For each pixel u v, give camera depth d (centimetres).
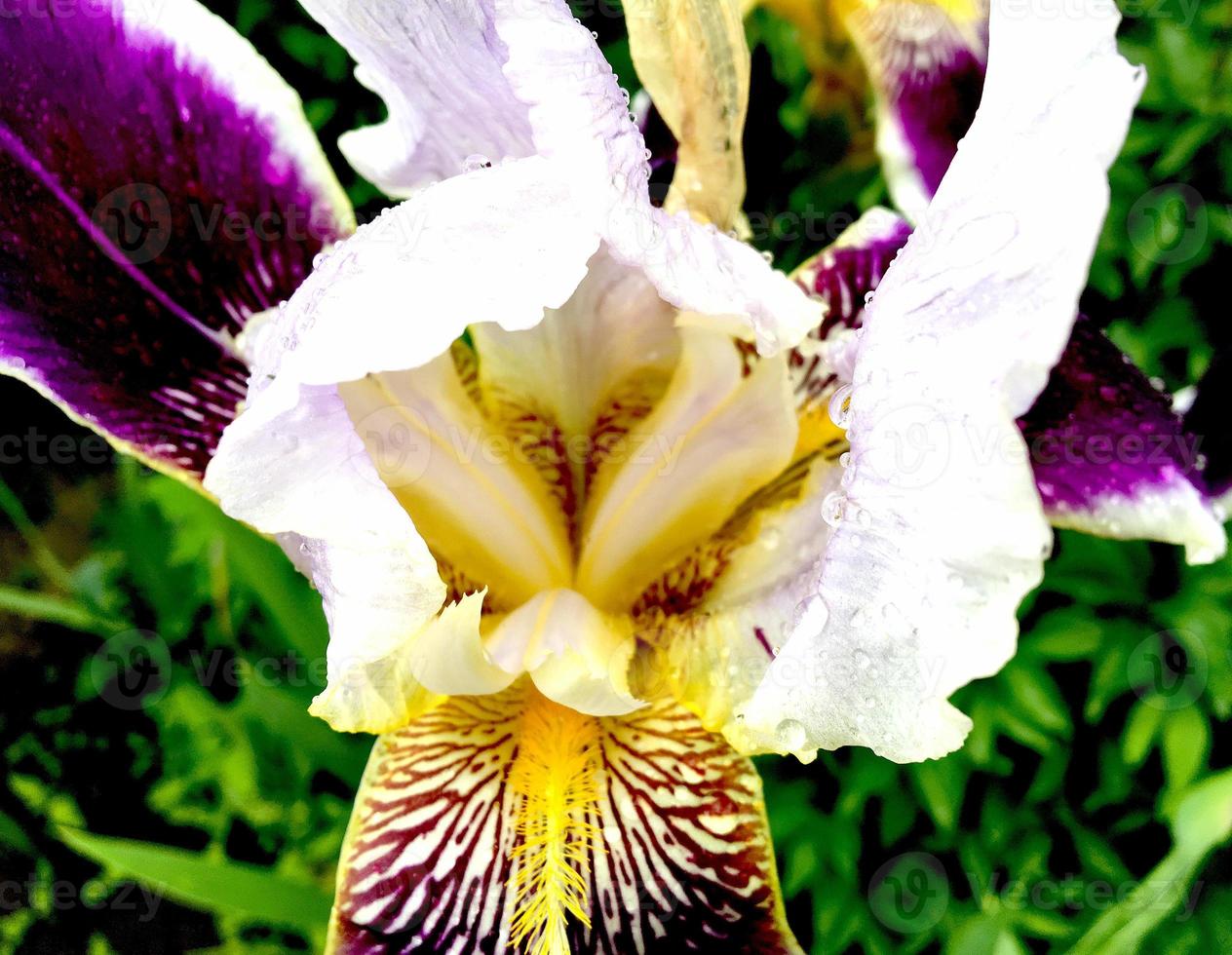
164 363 13
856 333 12
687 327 13
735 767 13
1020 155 10
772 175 21
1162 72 20
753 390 13
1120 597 20
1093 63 10
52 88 12
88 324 13
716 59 12
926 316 10
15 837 27
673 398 13
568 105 10
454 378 14
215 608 25
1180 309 20
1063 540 20
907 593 10
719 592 13
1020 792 21
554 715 13
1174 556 20
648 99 15
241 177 13
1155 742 20
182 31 13
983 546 9
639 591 14
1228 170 19
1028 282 10
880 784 20
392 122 13
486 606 14
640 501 14
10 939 25
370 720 12
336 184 13
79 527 32
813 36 18
